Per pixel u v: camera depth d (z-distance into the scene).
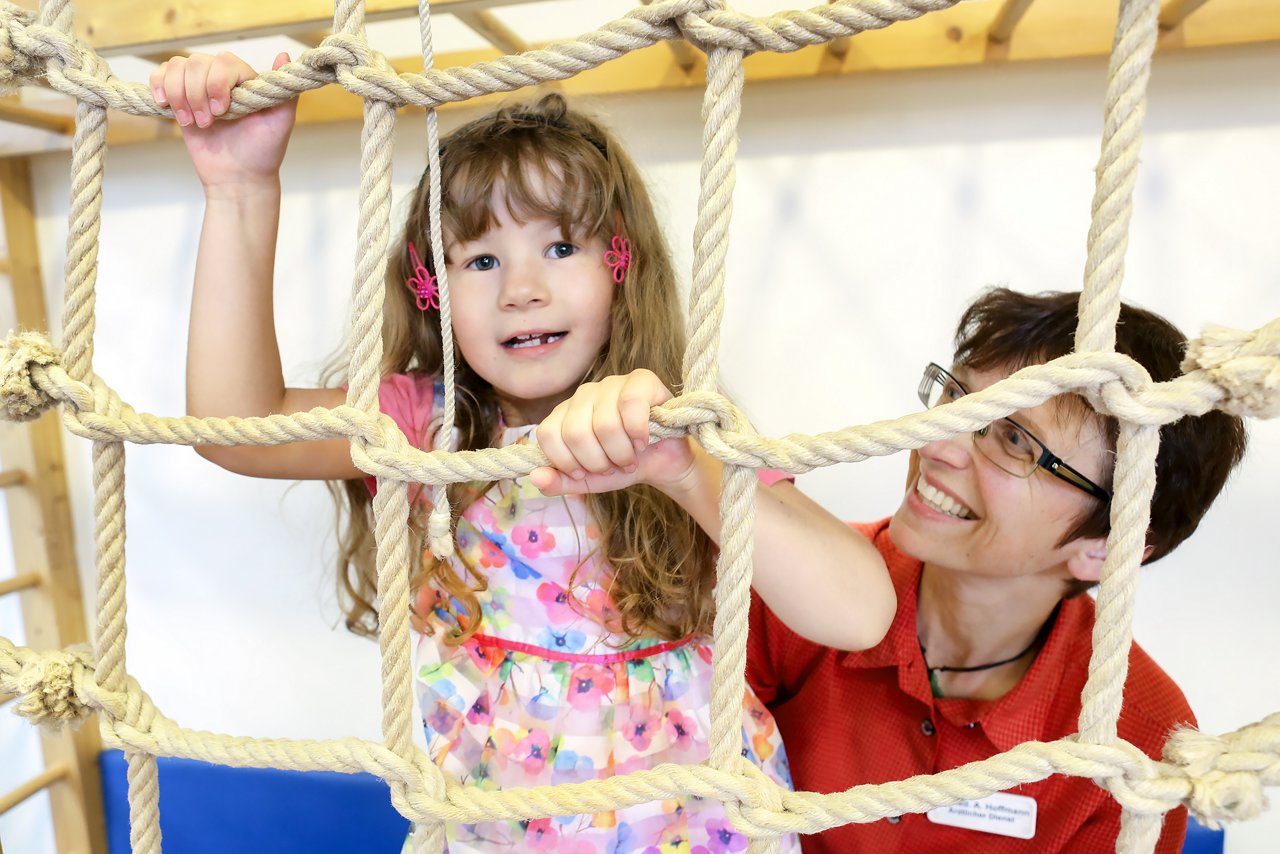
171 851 1.38
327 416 0.51
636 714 0.73
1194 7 0.94
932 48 1.05
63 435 1.43
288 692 1.45
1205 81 1.09
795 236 1.21
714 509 0.57
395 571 0.52
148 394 1.40
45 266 1.38
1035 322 0.70
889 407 1.22
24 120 1.18
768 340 1.24
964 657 0.83
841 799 0.48
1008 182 1.15
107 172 1.35
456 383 0.82
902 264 1.19
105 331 1.39
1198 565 1.20
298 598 1.42
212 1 0.92
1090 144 1.12
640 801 0.50
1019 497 0.68
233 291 0.66
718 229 0.47
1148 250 1.14
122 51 0.97
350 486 0.94
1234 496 1.17
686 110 1.17
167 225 1.35
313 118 1.20
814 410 1.25
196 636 1.46
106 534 0.58
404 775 0.52
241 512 1.42
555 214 0.71
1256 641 1.20
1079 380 0.43
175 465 1.42
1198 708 1.23
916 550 0.75
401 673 0.53
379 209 0.51
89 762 1.42
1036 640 0.81
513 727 0.73
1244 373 0.41
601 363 0.78
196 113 0.56
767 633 0.93
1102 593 0.46
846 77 1.16
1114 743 0.46
